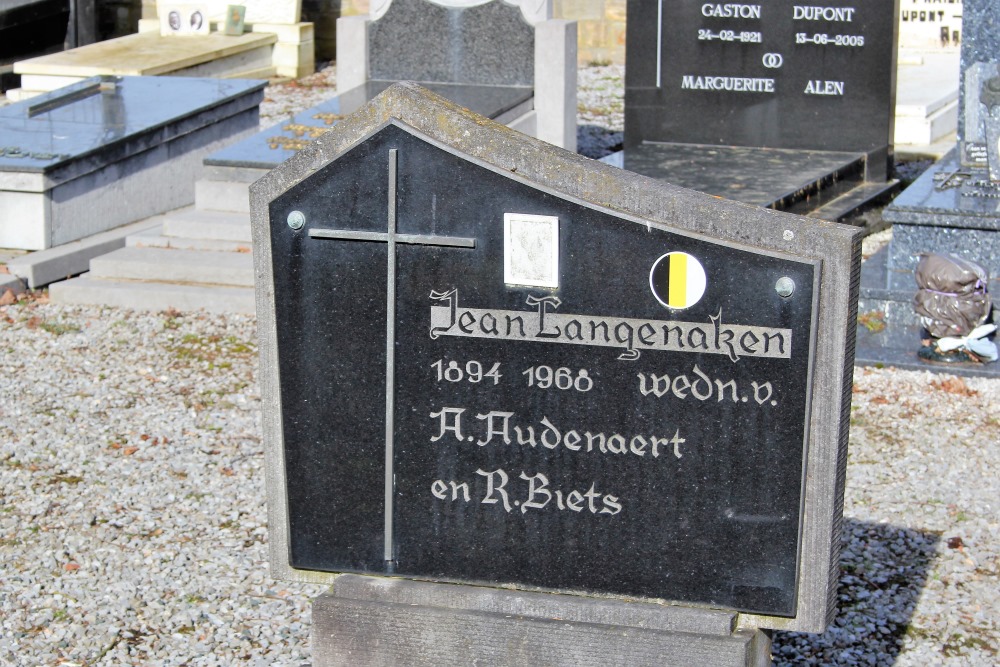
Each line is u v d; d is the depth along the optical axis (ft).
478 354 13.20
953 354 25.35
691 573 13.00
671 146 39.99
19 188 31.42
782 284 12.18
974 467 21.15
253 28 58.18
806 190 34.37
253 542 18.89
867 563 18.10
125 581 17.65
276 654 15.92
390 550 13.83
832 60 37.93
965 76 30.76
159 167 35.55
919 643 16.20
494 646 13.25
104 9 63.46
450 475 13.52
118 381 25.55
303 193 13.35
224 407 24.25
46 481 20.84
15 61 57.47
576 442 13.09
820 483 12.48
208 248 31.73
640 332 12.69
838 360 12.20
